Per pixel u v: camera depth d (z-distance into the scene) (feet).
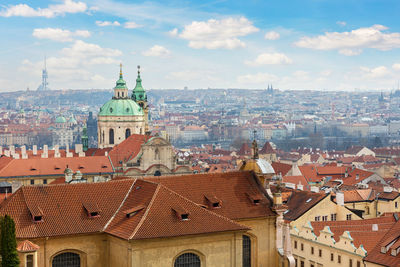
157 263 257.34
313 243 393.09
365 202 495.41
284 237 307.58
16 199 265.75
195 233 261.85
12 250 234.38
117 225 265.75
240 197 304.91
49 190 272.51
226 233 271.08
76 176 383.45
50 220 261.85
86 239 264.93
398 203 488.44
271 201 307.58
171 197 275.39
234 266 273.95
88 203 274.36
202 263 268.21
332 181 653.71
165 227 260.42
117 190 285.43
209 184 304.30
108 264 269.03
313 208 427.33
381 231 373.40
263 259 302.45
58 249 259.39
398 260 309.42
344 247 364.99
